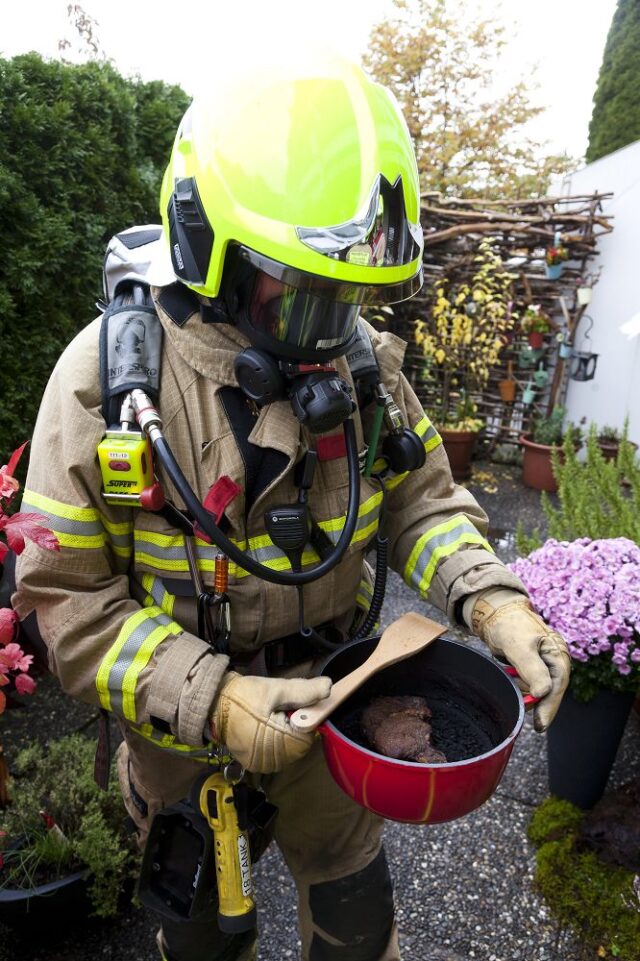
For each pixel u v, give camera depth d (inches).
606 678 71.2
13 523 33.7
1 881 62.9
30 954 63.6
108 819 69.1
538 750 92.1
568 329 221.8
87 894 62.8
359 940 48.2
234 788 38.9
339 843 46.9
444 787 29.9
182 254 33.6
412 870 73.6
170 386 35.7
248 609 38.4
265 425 35.4
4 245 98.7
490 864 74.3
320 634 42.4
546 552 77.1
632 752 91.4
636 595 69.9
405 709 39.1
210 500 34.4
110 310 37.4
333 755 32.7
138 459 33.1
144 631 35.0
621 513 98.1
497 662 38.7
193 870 41.0
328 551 38.4
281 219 30.3
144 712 34.8
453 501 46.9
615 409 216.7
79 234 108.6
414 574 45.9
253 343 34.1
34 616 36.7
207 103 33.3
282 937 65.9
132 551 38.6
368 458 40.8
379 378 41.6
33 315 104.3
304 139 30.5
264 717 31.9
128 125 116.7
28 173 101.2
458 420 223.1
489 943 65.7
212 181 31.6
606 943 64.8
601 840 71.1
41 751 78.0
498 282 223.6
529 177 437.4
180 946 44.1
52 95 104.7
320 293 31.6
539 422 213.8
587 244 214.4
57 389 35.9
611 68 282.2
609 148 287.3
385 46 397.7
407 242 33.0
